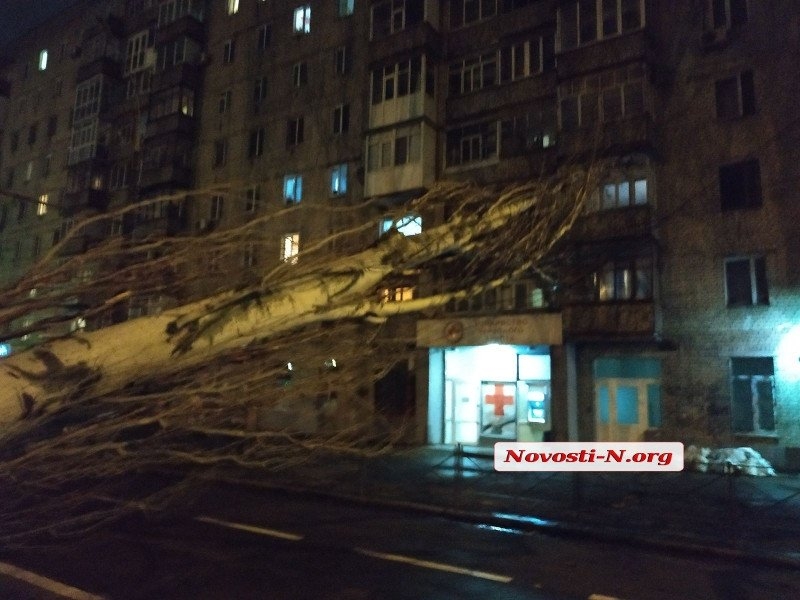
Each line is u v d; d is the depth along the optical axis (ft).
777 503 31.71
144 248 7.50
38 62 117.80
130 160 92.27
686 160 52.08
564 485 38.93
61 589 19.51
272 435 7.13
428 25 64.85
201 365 6.81
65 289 7.08
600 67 54.03
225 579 21.48
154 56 94.22
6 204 115.03
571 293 53.16
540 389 58.49
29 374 6.10
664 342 51.19
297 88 77.36
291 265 7.42
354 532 29.25
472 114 63.31
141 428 6.57
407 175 63.05
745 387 48.42
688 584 22.25
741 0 51.70
